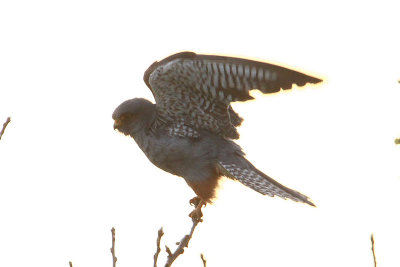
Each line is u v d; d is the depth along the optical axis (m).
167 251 7.88
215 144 12.26
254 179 11.85
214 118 12.02
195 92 11.51
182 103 11.85
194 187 12.38
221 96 11.16
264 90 10.41
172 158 12.34
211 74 10.92
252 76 10.48
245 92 10.84
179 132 12.27
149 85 11.73
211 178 12.30
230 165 12.11
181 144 12.25
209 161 12.25
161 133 12.40
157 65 11.24
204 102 11.66
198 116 12.04
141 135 12.55
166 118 12.26
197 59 10.81
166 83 11.48
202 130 12.30
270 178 11.95
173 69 11.12
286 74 10.02
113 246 6.80
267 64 10.20
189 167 12.30
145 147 12.59
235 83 10.79
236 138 12.34
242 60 10.47
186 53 10.88
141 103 12.66
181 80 11.33
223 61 10.61
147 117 12.51
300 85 9.90
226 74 10.75
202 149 12.20
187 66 10.99
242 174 11.98
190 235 8.37
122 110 12.57
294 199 11.24
